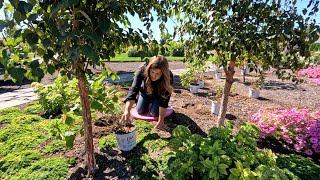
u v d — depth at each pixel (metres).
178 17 3.39
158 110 4.18
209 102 6.70
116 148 3.54
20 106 6.34
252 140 2.77
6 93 7.89
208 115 5.42
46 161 3.24
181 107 6.01
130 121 3.96
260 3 3.00
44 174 2.97
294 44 3.10
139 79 3.94
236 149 2.59
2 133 4.11
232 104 6.56
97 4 2.05
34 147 3.68
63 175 3.00
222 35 3.08
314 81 10.94
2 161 3.29
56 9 1.51
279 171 2.25
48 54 1.83
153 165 3.12
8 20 1.65
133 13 2.26
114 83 9.35
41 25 1.82
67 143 3.06
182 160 2.51
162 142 3.64
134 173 3.03
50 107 5.20
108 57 2.55
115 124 4.33
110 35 2.28
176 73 14.29
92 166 3.00
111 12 1.99
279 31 2.96
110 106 3.67
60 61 2.13
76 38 1.61
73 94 4.94
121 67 16.98
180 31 3.71
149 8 2.34
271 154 2.68
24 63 1.98
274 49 3.21
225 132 2.75
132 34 2.36
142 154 3.39
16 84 9.43
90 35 1.64
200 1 3.36
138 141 3.72
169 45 2.69
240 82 10.45
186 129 2.73
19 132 4.17
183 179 2.43
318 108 6.72
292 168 3.11
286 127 4.10
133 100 3.89
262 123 4.17
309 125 4.05
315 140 3.81
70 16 1.88
